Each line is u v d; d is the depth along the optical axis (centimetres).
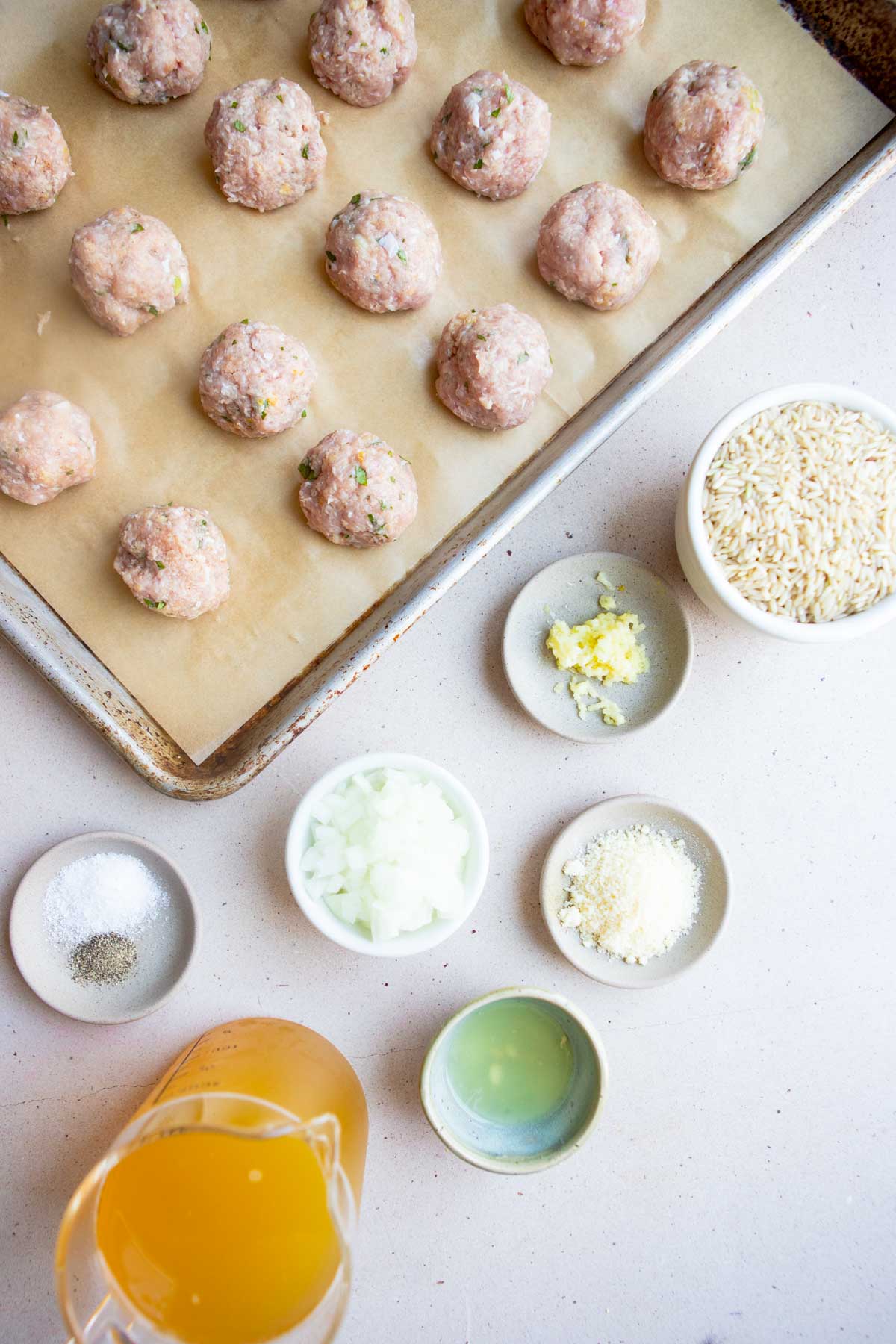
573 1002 53
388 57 48
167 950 52
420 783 51
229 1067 47
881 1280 54
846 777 54
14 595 48
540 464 49
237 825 52
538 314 50
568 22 47
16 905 51
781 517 49
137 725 49
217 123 48
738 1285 54
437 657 52
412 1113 53
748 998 54
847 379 53
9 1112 52
